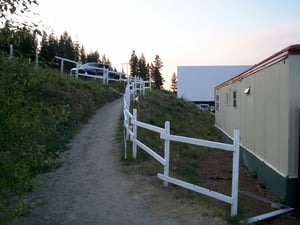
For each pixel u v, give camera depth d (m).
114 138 11.93
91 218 5.89
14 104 3.79
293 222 6.79
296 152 7.64
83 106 16.27
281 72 8.09
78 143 11.38
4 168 3.88
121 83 29.23
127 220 5.82
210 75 39.16
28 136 4.24
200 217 5.89
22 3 3.88
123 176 8.12
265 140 9.50
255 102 10.65
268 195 8.54
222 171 10.94
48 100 13.84
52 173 8.36
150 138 12.52
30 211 6.05
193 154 13.26
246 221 5.98
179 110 23.14
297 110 7.62
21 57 4.03
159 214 6.05
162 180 7.75
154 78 87.81
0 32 3.83
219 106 20.34
